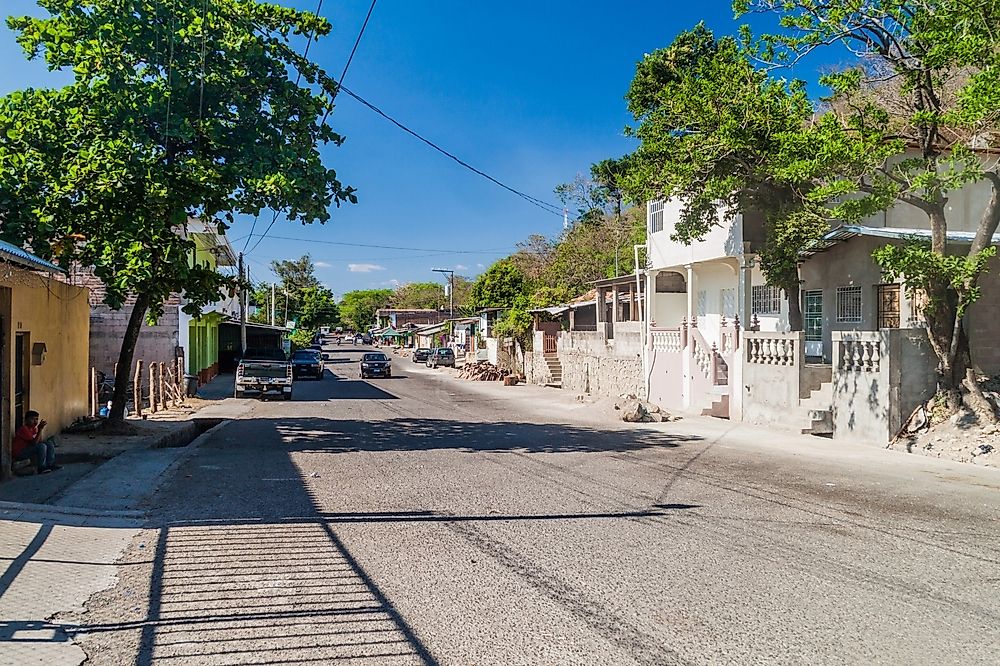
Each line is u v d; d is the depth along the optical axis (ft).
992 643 14.78
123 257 40.04
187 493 29.89
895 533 23.62
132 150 40.04
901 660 13.96
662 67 85.25
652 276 89.76
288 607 16.69
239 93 45.88
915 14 41.39
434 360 180.55
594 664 13.71
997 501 28.81
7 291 33.47
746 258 66.28
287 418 64.13
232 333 153.58
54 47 43.09
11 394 33.96
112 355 89.92
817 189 43.78
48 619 15.85
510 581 18.56
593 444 46.75
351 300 590.14
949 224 61.46
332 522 24.95
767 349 56.95
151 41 43.70
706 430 54.85
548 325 138.41
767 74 50.39
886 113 45.06
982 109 34.99
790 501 28.71
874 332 45.39
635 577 18.90
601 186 170.19
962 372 43.50
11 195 39.60
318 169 45.21
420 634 15.11
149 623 15.69
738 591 17.85
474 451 43.14
